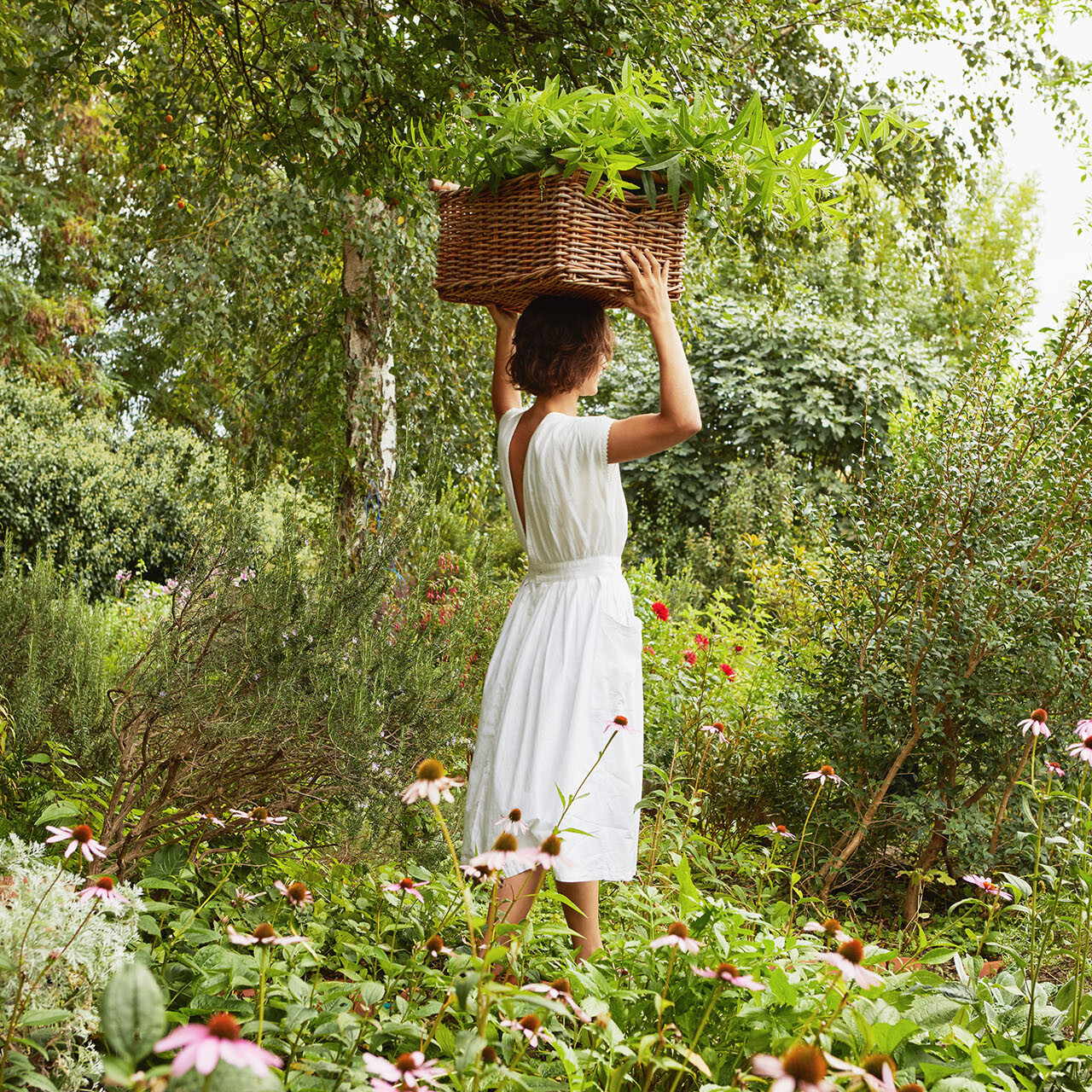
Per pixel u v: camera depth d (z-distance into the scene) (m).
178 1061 0.74
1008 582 3.23
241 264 5.84
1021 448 3.28
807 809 3.39
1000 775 3.23
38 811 2.27
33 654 2.56
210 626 2.49
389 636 2.84
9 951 1.36
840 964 1.21
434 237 4.95
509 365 2.03
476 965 1.21
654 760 3.52
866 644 3.31
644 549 9.13
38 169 11.77
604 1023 1.31
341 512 4.67
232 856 2.21
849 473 4.02
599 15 3.20
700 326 9.44
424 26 3.32
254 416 6.21
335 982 1.56
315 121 3.14
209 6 3.18
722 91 4.06
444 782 1.37
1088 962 1.99
